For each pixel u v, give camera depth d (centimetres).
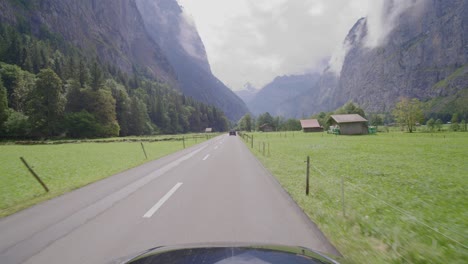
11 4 15025
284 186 1112
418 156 2403
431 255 494
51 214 739
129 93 14000
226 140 5781
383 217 752
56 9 18662
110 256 473
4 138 6806
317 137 6875
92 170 1741
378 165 1858
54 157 2695
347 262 235
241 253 209
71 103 8512
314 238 547
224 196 912
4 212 768
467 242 580
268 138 6725
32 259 466
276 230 591
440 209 856
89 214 727
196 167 1652
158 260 211
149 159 2189
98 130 8188
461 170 1644
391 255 483
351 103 12950
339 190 1080
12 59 10362
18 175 1597
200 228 605
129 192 992
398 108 9231
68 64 10450
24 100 8081
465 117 18312
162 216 695
